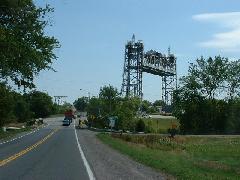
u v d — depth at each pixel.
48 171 19.36
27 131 81.69
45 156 28.06
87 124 108.19
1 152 31.36
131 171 20.06
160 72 129.88
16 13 46.38
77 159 26.27
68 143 44.50
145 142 62.91
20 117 137.00
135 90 118.31
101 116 108.56
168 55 136.62
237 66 100.81
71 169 20.36
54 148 36.44
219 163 33.81
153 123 116.88
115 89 119.44
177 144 61.72
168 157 31.25
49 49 49.97
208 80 99.75
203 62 100.94
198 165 27.94
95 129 91.69
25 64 48.44
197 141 68.38
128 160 26.38
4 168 20.50
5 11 45.91
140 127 93.81
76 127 108.50
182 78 100.69
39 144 42.16
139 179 17.03
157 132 91.62
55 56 51.09
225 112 97.38
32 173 18.48
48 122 148.75
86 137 59.12
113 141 49.31
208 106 97.56
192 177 18.05
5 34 44.53
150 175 18.69
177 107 99.88
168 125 112.94
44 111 188.25
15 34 46.75
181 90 100.50
